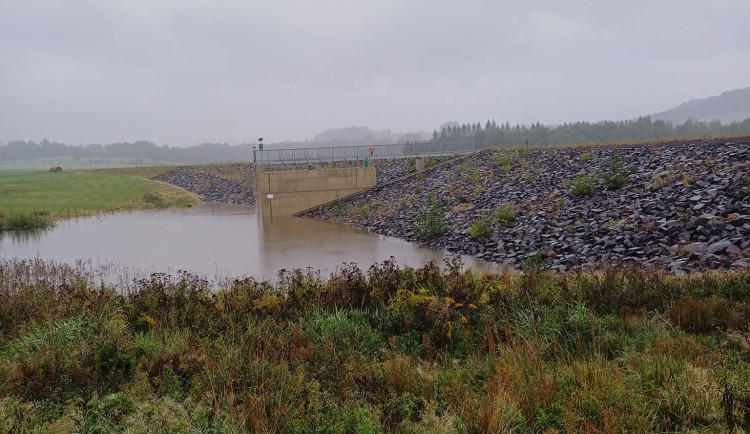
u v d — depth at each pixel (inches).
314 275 550.9
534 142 4323.3
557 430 182.2
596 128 4616.1
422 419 200.7
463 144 1704.0
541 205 765.3
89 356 255.6
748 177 596.7
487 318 305.9
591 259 530.0
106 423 197.5
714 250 457.7
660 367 216.7
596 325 280.5
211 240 866.8
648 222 567.5
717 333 270.2
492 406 190.4
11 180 2421.3
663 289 342.3
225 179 2268.7
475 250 675.4
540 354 253.3
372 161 1553.9
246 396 212.2
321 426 191.0
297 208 1249.4
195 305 338.6
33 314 341.1
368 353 277.0
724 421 181.2
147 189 2150.6
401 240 824.9
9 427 187.6
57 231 1029.8
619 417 183.2
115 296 365.4
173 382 238.7
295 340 279.0
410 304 320.2
